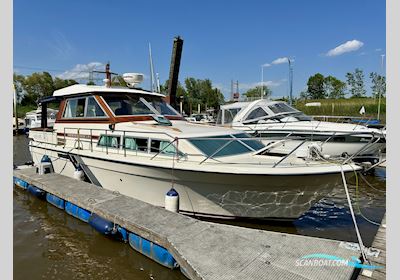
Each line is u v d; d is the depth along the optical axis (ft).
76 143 22.89
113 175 19.70
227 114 36.96
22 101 172.14
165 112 23.36
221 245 11.95
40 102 28.53
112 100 21.86
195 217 17.49
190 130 19.36
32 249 15.34
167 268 12.88
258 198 15.71
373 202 22.53
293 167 14.90
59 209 20.51
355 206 21.42
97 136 21.35
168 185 17.15
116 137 20.18
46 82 177.47
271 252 11.48
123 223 14.60
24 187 25.00
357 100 116.88
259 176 14.62
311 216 19.34
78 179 22.50
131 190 19.08
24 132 84.48
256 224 16.79
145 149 18.58
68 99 24.34
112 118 20.66
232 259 10.92
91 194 18.72
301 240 12.60
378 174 31.63
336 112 101.40
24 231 17.49
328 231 17.15
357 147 27.45
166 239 12.46
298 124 31.48
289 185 14.96
